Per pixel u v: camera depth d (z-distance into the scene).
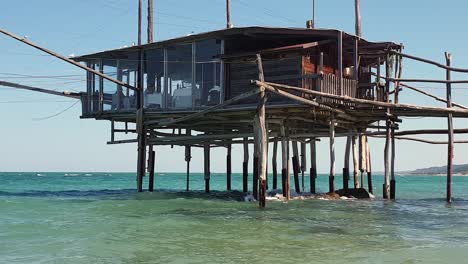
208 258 11.49
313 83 21.59
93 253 12.02
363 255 11.88
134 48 25.73
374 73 27.06
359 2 30.36
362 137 29.69
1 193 35.88
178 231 15.20
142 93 25.97
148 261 11.19
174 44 24.64
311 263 11.01
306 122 26.58
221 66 23.50
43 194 34.09
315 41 23.28
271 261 11.20
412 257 11.72
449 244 13.51
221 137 25.05
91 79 27.81
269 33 22.45
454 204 26.30
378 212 21.08
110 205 22.92
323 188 54.78
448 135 25.39
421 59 24.08
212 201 24.72
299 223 17.02
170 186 62.38
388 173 26.48
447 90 24.59
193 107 24.14
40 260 11.29
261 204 20.88
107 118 27.69
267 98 20.62
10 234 14.70
